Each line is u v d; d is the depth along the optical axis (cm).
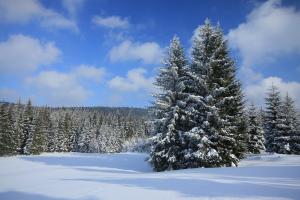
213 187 1304
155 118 2981
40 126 8100
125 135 13175
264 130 4906
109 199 1160
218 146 2652
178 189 1300
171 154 2777
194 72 2847
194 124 2800
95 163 3944
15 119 7769
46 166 3519
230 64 2819
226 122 2623
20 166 3538
